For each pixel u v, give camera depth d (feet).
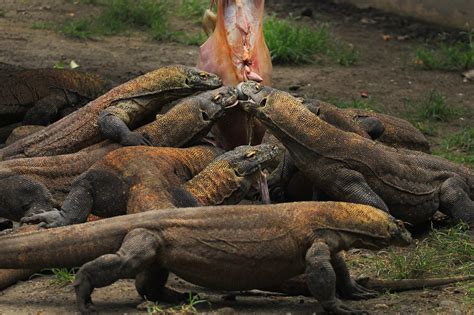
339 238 45.57
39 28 119.24
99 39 115.75
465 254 54.85
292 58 107.34
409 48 116.98
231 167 51.90
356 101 89.86
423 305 47.37
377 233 46.24
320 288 44.50
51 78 78.33
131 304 46.57
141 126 62.85
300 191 60.80
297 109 56.75
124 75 96.89
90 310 44.29
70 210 51.39
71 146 60.75
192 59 107.65
